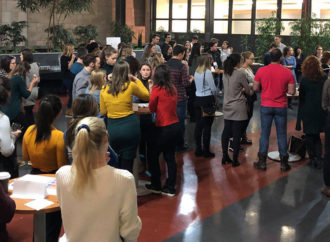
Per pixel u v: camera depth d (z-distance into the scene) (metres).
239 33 18.05
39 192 2.97
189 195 5.24
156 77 4.90
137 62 5.57
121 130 4.54
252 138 7.95
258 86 6.04
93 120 2.19
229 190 5.42
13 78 5.73
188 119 9.35
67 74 9.31
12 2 15.66
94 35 16.52
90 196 2.14
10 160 4.58
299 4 16.45
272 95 5.96
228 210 4.82
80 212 2.17
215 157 6.77
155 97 4.86
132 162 4.76
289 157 6.74
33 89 7.09
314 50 13.66
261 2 17.31
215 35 18.64
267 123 6.10
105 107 4.64
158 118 4.96
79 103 3.35
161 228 4.35
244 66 6.90
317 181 5.79
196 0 18.86
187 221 4.53
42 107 3.39
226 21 18.28
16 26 14.55
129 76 4.78
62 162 3.46
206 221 4.54
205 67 6.45
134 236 2.26
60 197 2.22
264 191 5.40
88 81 6.62
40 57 12.34
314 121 6.21
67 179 2.19
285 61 10.30
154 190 5.25
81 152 2.11
